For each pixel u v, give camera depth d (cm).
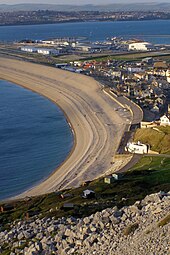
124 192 7381
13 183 11644
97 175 11506
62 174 11981
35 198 8681
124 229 3678
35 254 3878
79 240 3791
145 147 12394
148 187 7962
